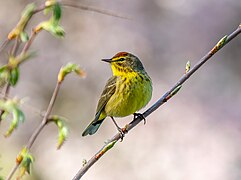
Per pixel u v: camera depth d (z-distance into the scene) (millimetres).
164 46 15867
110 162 14578
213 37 16094
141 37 15859
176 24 16109
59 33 4250
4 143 14422
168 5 16219
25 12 4156
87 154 14898
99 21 15953
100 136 15070
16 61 3965
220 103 15320
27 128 14852
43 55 15609
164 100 5996
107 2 15977
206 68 15961
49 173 14758
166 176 14141
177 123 14852
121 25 15930
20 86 15141
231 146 14461
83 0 15805
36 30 4227
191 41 16016
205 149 14422
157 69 15602
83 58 15672
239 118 15008
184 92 15453
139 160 14516
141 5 16094
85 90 15461
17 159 4047
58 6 4203
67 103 15383
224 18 16281
